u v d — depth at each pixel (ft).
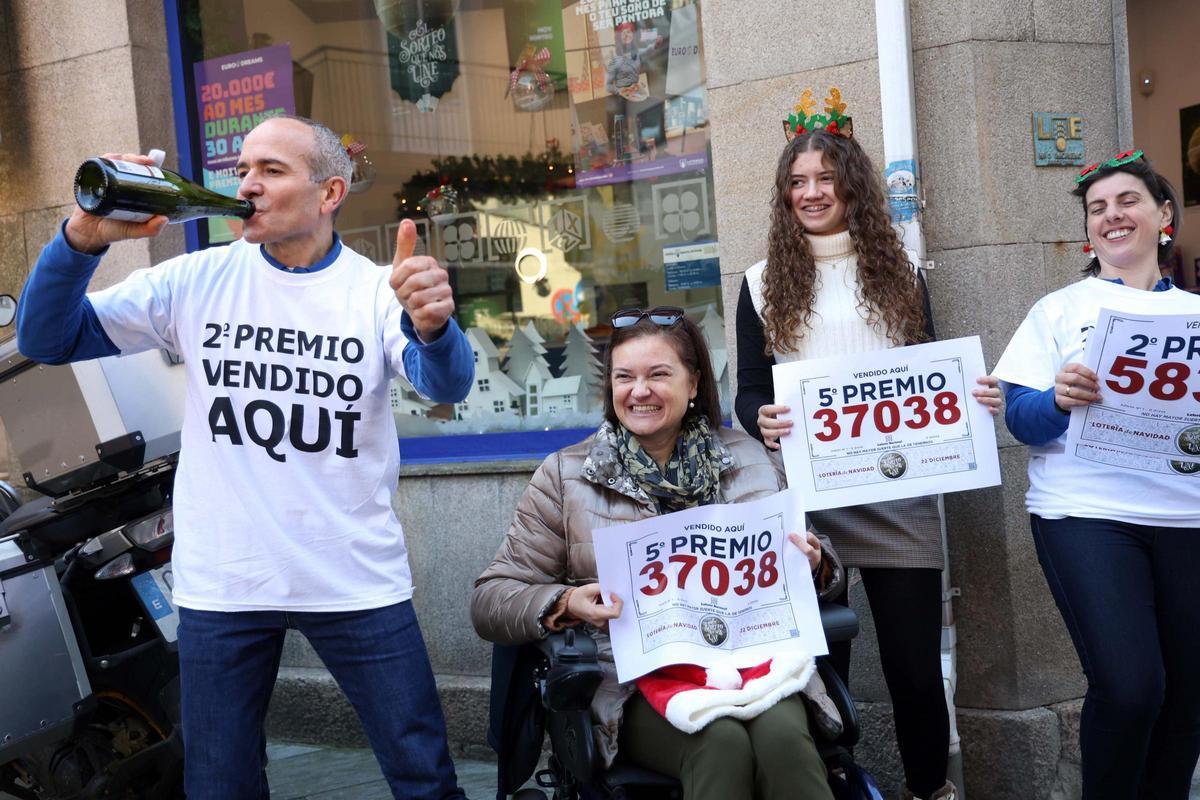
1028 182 12.84
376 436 9.03
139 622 12.06
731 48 13.60
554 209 16.05
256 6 17.48
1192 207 20.34
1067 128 12.99
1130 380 9.46
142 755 11.50
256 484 8.79
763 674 8.86
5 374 11.52
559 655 8.48
